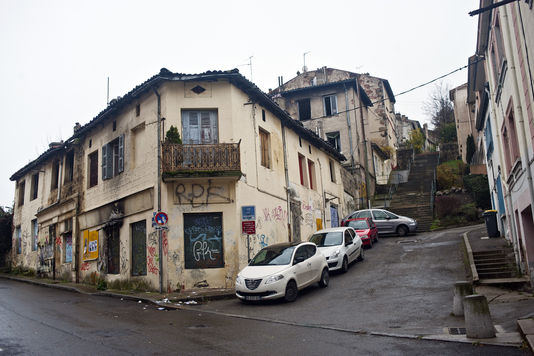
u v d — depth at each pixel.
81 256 19.92
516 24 9.40
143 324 9.34
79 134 20.08
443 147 44.38
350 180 29.64
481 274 13.12
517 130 10.29
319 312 10.39
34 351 6.93
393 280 13.57
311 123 32.28
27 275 24.88
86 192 19.83
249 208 14.80
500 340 6.77
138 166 16.09
